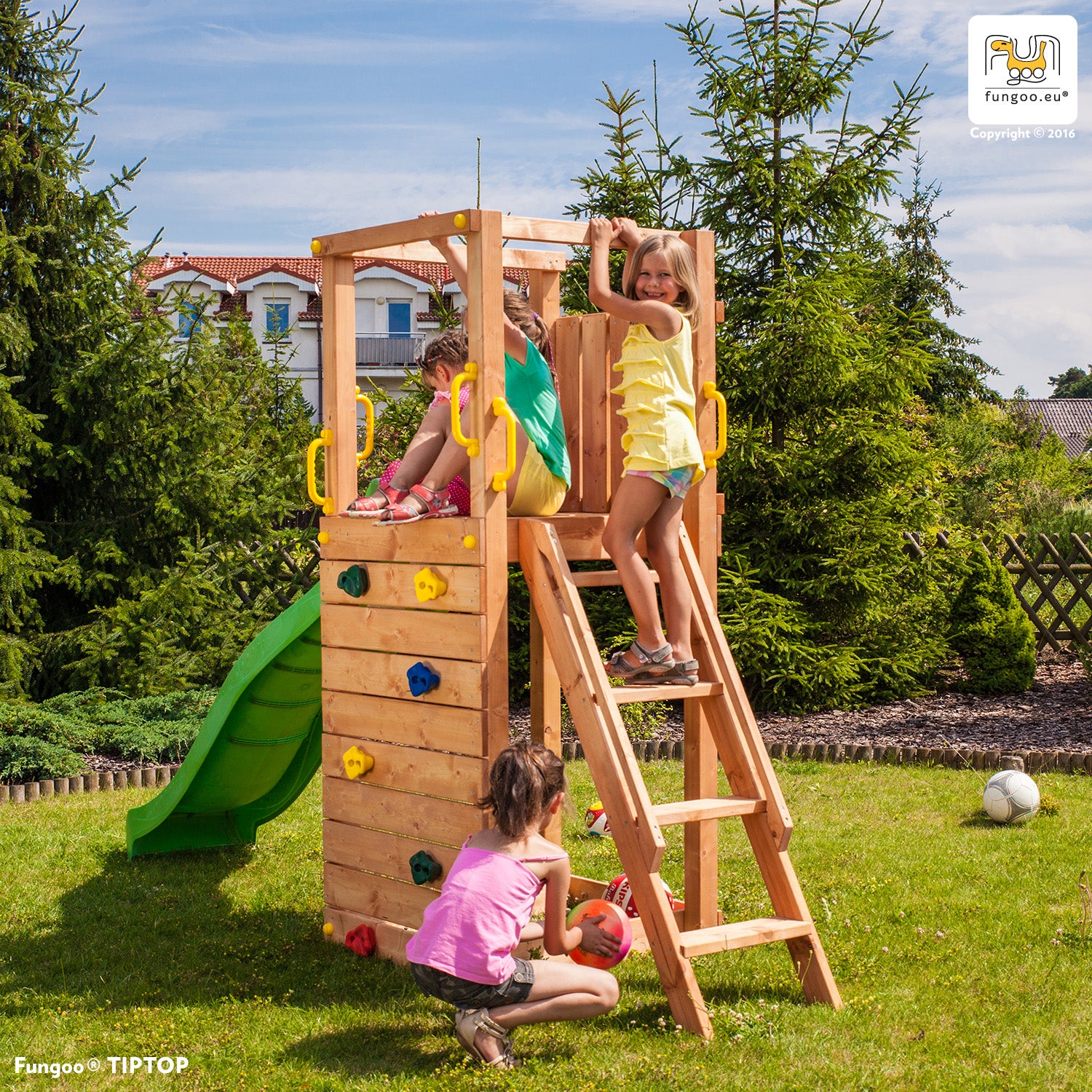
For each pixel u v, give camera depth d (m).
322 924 5.09
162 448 9.98
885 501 9.58
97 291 9.84
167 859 6.12
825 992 4.05
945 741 8.52
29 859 6.08
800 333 9.38
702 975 4.34
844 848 6.03
